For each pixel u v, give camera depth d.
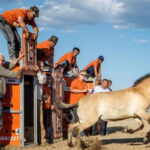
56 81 15.39
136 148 13.40
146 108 13.40
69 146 13.55
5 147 13.34
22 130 13.51
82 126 13.38
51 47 15.35
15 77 13.17
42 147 13.78
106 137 16.48
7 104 13.59
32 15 14.09
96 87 17.03
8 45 14.24
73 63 17.02
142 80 13.62
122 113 13.34
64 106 14.02
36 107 14.09
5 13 14.05
